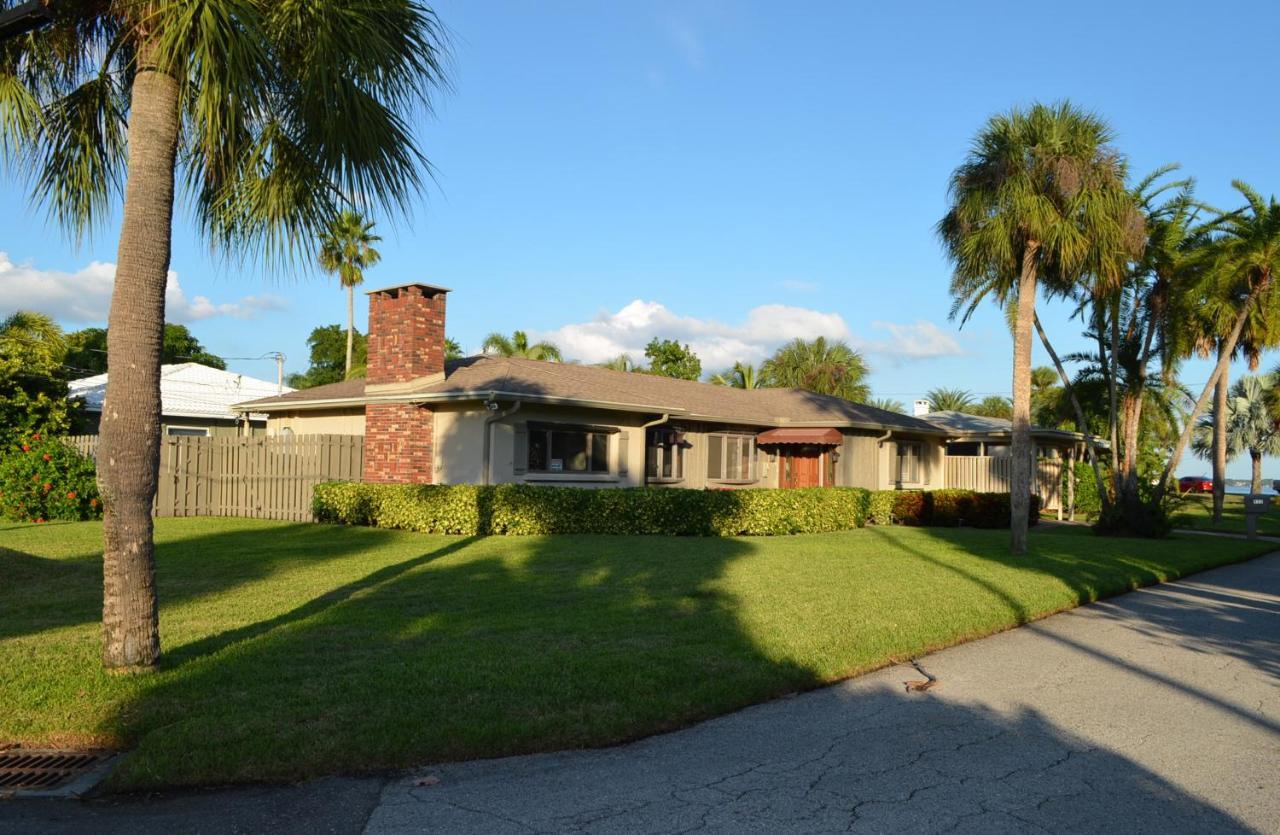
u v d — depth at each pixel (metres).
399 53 7.25
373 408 19.64
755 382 45.66
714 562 13.02
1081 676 7.79
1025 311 16.55
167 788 4.82
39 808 4.56
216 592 10.02
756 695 6.70
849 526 21.02
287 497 19.02
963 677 7.63
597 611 9.15
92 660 6.76
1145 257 21.53
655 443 21.95
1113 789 5.08
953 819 4.59
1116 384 23.89
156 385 6.58
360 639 7.70
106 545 6.48
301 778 4.98
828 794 4.89
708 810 4.64
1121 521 21.94
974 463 31.06
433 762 5.29
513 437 18.41
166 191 6.59
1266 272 21.06
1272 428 43.31
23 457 18.52
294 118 7.29
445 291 19.41
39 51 7.29
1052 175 15.74
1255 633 10.05
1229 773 5.39
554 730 5.63
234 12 6.08
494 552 13.76
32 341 24.05
